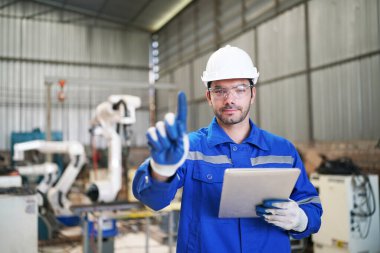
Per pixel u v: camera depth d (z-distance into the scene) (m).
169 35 9.12
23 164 4.17
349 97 4.28
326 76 4.59
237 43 6.34
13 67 8.78
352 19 4.21
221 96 1.20
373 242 3.39
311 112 4.80
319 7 4.65
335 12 4.43
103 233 3.32
